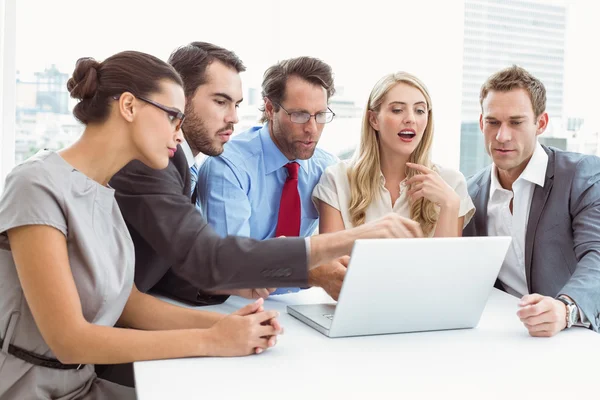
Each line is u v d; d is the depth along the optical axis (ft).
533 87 7.45
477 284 5.35
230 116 6.73
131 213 5.48
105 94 4.75
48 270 4.38
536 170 7.57
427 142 7.83
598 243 6.79
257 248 5.08
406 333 5.36
